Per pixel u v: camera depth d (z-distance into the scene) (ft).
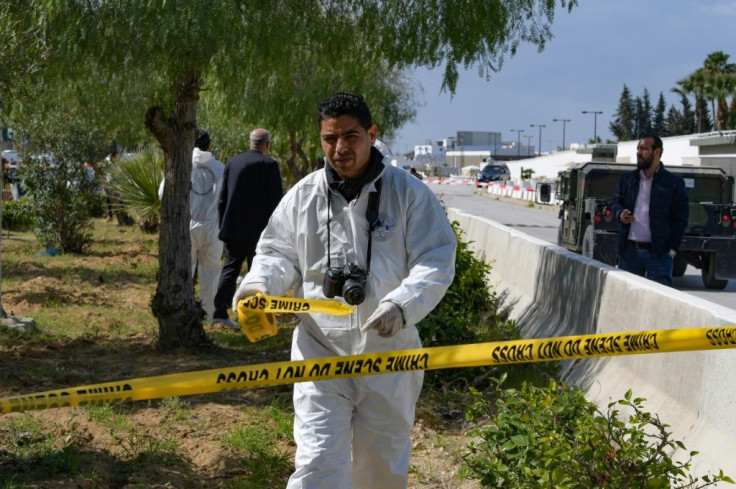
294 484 11.75
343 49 26.58
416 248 12.03
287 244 12.44
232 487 15.88
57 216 54.24
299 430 12.05
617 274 22.02
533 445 14.69
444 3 25.05
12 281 40.73
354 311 12.08
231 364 25.45
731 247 47.57
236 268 31.42
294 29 24.29
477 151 479.82
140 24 21.91
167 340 26.84
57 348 26.91
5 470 15.80
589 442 13.76
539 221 108.78
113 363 25.12
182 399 21.40
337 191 12.03
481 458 16.25
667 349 9.21
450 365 9.96
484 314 33.32
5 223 71.15
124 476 16.12
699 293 47.65
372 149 12.07
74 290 38.81
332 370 10.09
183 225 26.76
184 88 25.90
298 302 11.03
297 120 48.57
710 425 14.97
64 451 16.40
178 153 26.35
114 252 55.47
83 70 25.13
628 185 27.45
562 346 9.58
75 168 54.39
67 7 22.08
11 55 22.75
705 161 128.36
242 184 30.66
